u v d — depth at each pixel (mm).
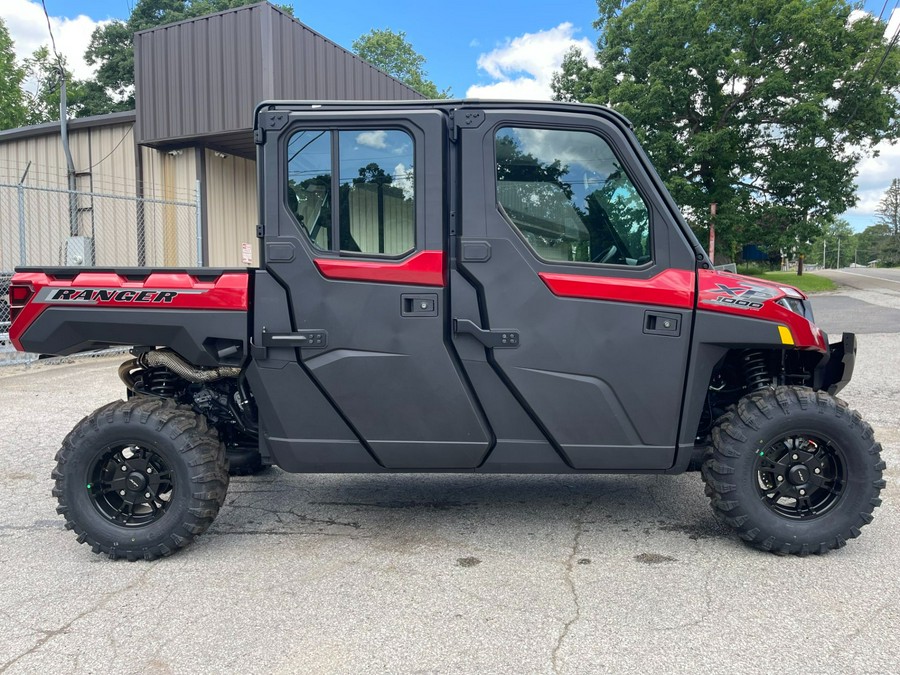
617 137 3180
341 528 3840
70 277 3426
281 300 3244
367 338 3223
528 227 3201
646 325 3191
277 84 11062
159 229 12852
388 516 4031
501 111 3158
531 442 3270
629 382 3211
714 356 3275
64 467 3338
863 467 3268
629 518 3955
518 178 3189
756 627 2684
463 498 4359
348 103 3223
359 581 3139
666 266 3209
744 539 3385
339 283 3213
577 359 3191
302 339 3223
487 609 2855
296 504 4262
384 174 3195
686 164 23281
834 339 11242
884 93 23016
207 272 3312
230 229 13117
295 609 2871
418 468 3355
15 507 4227
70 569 3305
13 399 7480
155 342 3373
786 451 3367
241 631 2693
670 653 2502
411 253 3191
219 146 12656
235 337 3285
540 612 2826
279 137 3186
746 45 23016
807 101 21875
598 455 3258
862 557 3352
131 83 35750
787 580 3100
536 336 3178
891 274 42469
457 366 3230
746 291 3221
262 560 3393
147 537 3324
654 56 23922
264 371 3295
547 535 3697
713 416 3752
